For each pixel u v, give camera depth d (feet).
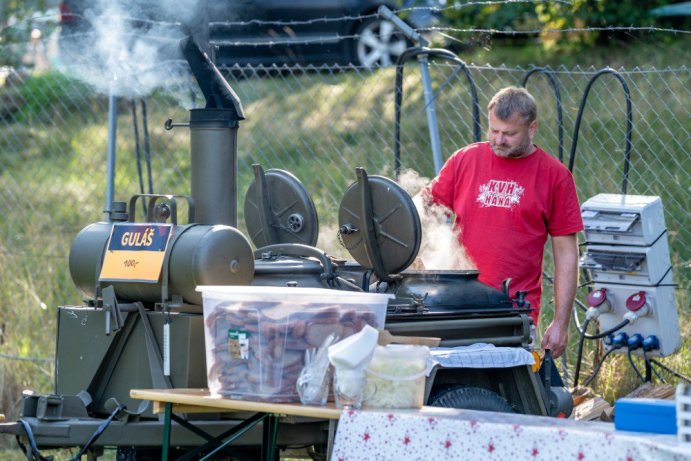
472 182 36.40
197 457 30.76
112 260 31.12
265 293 26.55
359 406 25.46
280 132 76.43
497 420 23.77
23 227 64.80
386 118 74.84
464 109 71.36
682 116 64.23
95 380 31.48
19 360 51.08
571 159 44.32
